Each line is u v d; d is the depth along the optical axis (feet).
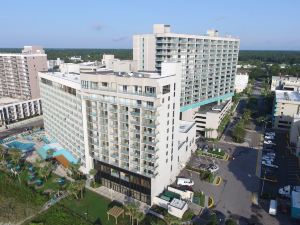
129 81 294.25
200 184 370.94
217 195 345.51
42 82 483.92
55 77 424.05
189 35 524.11
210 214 308.19
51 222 295.48
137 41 535.60
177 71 319.68
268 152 478.18
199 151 476.54
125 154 327.26
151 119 291.99
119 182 350.84
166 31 518.78
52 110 468.34
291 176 396.37
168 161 347.56
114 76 304.50
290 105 583.17
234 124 638.94
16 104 654.94
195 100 583.17
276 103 592.60
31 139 542.57
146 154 309.63
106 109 324.60
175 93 325.83
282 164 436.76
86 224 288.71
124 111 310.24
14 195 346.95
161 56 514.68
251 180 382.83
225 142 528.63
